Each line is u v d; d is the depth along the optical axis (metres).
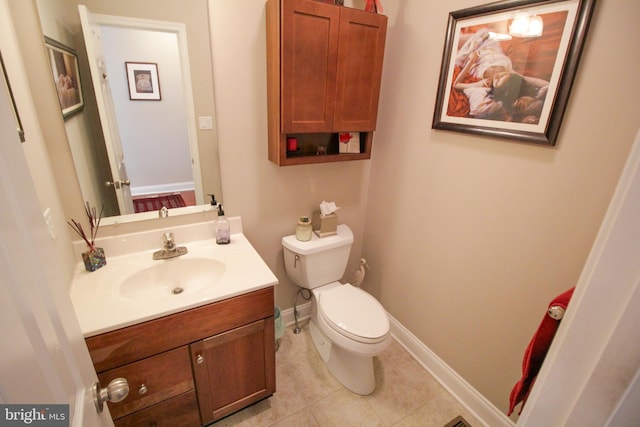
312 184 1.89
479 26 1.29
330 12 1.39
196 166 1.54
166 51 1.33
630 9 0.91
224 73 1.45
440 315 1.75
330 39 1.43
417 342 1.93
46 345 0.46
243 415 1.55
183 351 1.19
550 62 1.09
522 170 1.25
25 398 0.37
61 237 1.18
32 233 0.48
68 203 1.27
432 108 1.58
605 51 0.97
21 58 1.04
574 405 0.52
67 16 1.14
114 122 1.33
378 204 2.06
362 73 1.57
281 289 2.07
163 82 1.37
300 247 1.76
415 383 1.78
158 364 1.15
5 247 0.38
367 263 2.26
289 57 1.37
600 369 0.47
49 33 1.11
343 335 1.53
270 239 1.88
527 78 1.16
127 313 1.07
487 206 1.41
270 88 1.51
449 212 1.59
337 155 1.72
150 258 1.43
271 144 1.61
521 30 1.15
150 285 1.37
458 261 1.59
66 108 1.20
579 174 1.09
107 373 1.06
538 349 1.03
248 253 1.52
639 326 0.42
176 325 1.14
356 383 1.68
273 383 1.52
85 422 0.57
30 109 1.05
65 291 0.60
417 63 1.61
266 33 1.46
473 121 1.38
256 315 1.32
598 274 0.46
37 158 1.06
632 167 0.43
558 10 1.04
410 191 1.80
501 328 1.45
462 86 1.40
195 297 1.17
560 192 1.15
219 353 1.29
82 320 1.02
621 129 0.97
